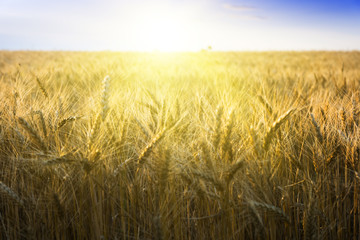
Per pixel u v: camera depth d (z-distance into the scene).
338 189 2.31
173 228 2.15
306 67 17.47
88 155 2.04
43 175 2.23
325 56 32.31
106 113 2.12
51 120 2.68
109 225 2.27
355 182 2.24
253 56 34.31
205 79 7.25
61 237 2.09
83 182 2.10
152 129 2.51
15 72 6.16
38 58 22.44
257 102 3.02
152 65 11.05
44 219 2.12
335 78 6.67
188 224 2.15
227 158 1.96
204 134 2.37
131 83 4.35
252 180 1.99
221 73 7.29
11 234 2.13
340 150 2.53
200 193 2.00
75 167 2.25
